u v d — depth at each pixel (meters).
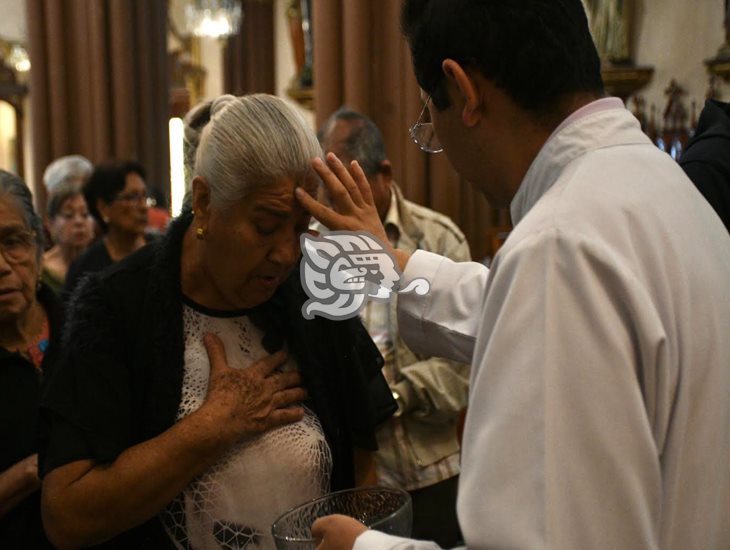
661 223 0.98
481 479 0.90
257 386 1.41
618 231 0.95
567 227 0.94
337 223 1.37
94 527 1.32
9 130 10.51
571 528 0.86
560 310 0.91
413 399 2.23
